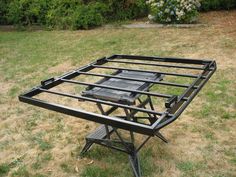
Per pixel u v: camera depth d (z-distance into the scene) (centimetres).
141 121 353
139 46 652
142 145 278
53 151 319
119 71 294
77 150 317
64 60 607
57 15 920
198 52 580
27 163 304
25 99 240
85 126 362
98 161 296
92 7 902
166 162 284
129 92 239
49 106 228
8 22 1018
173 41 667
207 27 759
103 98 243
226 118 348
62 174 284
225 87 424
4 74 558
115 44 684
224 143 305
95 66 300
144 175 270
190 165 278
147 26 826
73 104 418
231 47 591
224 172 267
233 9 938
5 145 338
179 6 796
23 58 646
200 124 341
